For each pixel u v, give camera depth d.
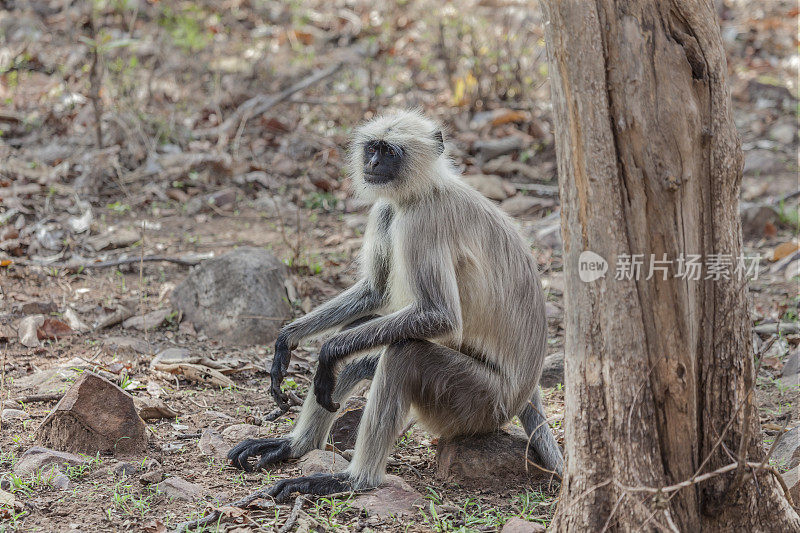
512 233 8.82
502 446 8.74
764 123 21.69
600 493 6.28
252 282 12.46
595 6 5.98
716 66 6.20
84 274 13.88
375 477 8.09
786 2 28.81
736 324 6.37
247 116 20.06
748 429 6.47
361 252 9.72
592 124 6.03
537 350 8.77
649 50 6.03
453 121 20.48
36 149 18.25
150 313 12.56
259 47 23.61
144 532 7.18
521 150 19.61
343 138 19.44
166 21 22.84
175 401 10.27
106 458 8.63
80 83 20.88
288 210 17.06
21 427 9.25
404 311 8.25
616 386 6.15
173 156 18.16
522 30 23.34
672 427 6.18
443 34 22.00
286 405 9.10
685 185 6.09
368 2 26.59
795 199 18.08
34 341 11.45
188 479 8.36
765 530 6.48
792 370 11.20
